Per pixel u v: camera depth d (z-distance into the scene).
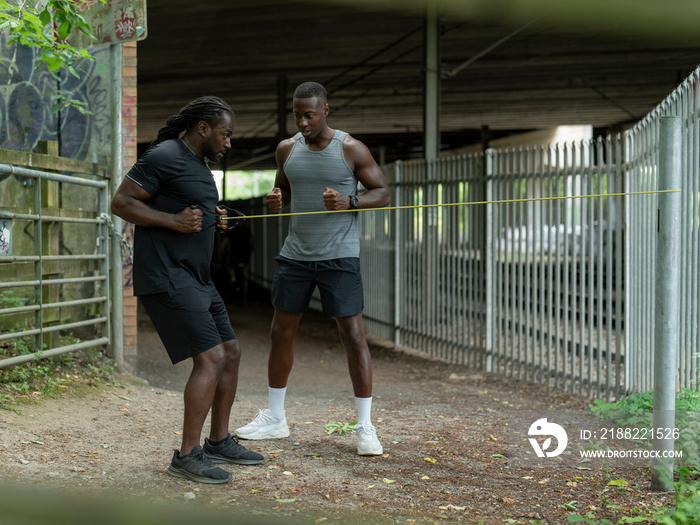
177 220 3.68
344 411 6.10
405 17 14.97
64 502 3.09
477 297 9.00
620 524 3.15
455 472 4.11
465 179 9.23
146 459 4.09
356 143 4.54
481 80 22.50
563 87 23.38
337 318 4.55
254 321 13.59
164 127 3.88
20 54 6.93
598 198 7.04
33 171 5.39
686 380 4.71
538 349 8.05
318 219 4.53
